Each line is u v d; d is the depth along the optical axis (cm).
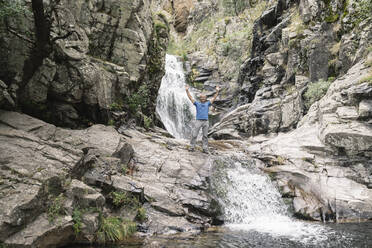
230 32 2955
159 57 1557
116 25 1220
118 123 1161
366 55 1362
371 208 914
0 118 789
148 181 869
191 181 904
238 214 878
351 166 1078
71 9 1048
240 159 1148
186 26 3594
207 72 2745
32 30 901
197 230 729
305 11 1831
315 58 1648
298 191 988
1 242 464
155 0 4053
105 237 611
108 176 756
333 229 759
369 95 1117
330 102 1248
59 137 804
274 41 2030
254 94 2123
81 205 614
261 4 2938
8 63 880
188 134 2252
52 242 535
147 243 605
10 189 532
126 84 1198
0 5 723
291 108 1655
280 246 602
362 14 1508
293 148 1212
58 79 982
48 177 580
